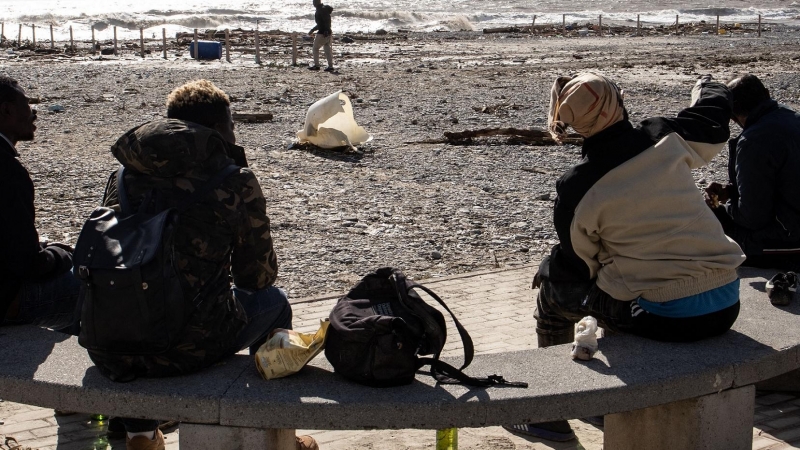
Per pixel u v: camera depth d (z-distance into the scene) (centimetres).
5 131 524
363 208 1224
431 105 2275
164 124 453
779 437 553
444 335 453
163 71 3070
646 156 478
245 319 482
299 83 2748
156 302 429
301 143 1670
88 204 1213
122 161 454
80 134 1783
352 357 440
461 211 1213
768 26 6438
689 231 486
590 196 482
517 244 1058
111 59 3644
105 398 438
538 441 561
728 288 499
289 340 448
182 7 8225
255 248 470
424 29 6519
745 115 634
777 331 515
